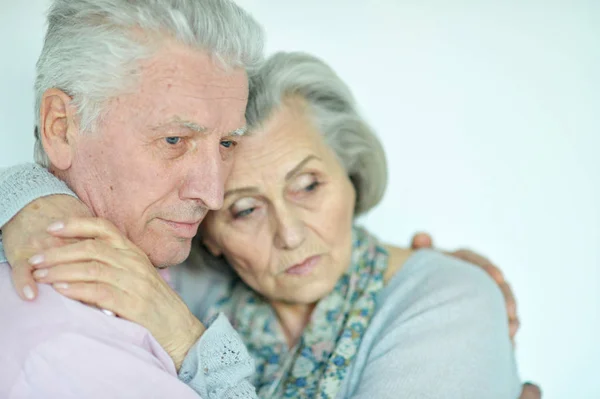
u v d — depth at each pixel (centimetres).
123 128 153
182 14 151
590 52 361
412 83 371
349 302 211
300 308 221
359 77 372
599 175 362
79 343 137
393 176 372
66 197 154
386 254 220
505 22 364
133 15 149
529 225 366
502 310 206
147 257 159
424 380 186
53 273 141
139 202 158
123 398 140
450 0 366
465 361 188
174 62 152
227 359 163
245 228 204
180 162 159
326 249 205
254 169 196
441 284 204
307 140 200
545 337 361
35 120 165
